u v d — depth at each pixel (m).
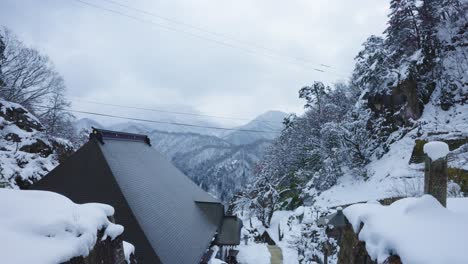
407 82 22.47
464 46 22.88
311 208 18.86
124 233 10.00
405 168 17.72
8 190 3.71
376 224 4.05
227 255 20.25
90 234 3.49
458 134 16.31
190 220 14.11
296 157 37.81
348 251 5.56
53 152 19.52
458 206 4.14
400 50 26.27
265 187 33.56
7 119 18.09
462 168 12.16
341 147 25.41
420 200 3.88
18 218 3.05
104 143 13.59
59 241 3.03
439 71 22.70
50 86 32.44
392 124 23.44
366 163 23.81
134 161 14.86
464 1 23.95
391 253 3.42
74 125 41.47
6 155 15.32
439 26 24.75
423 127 20.06
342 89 38.59
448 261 2.62
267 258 20.05
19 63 29.05
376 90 24.47
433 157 4.11
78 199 11.28
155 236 10.26
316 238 14.62
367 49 26.12
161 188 14.64
